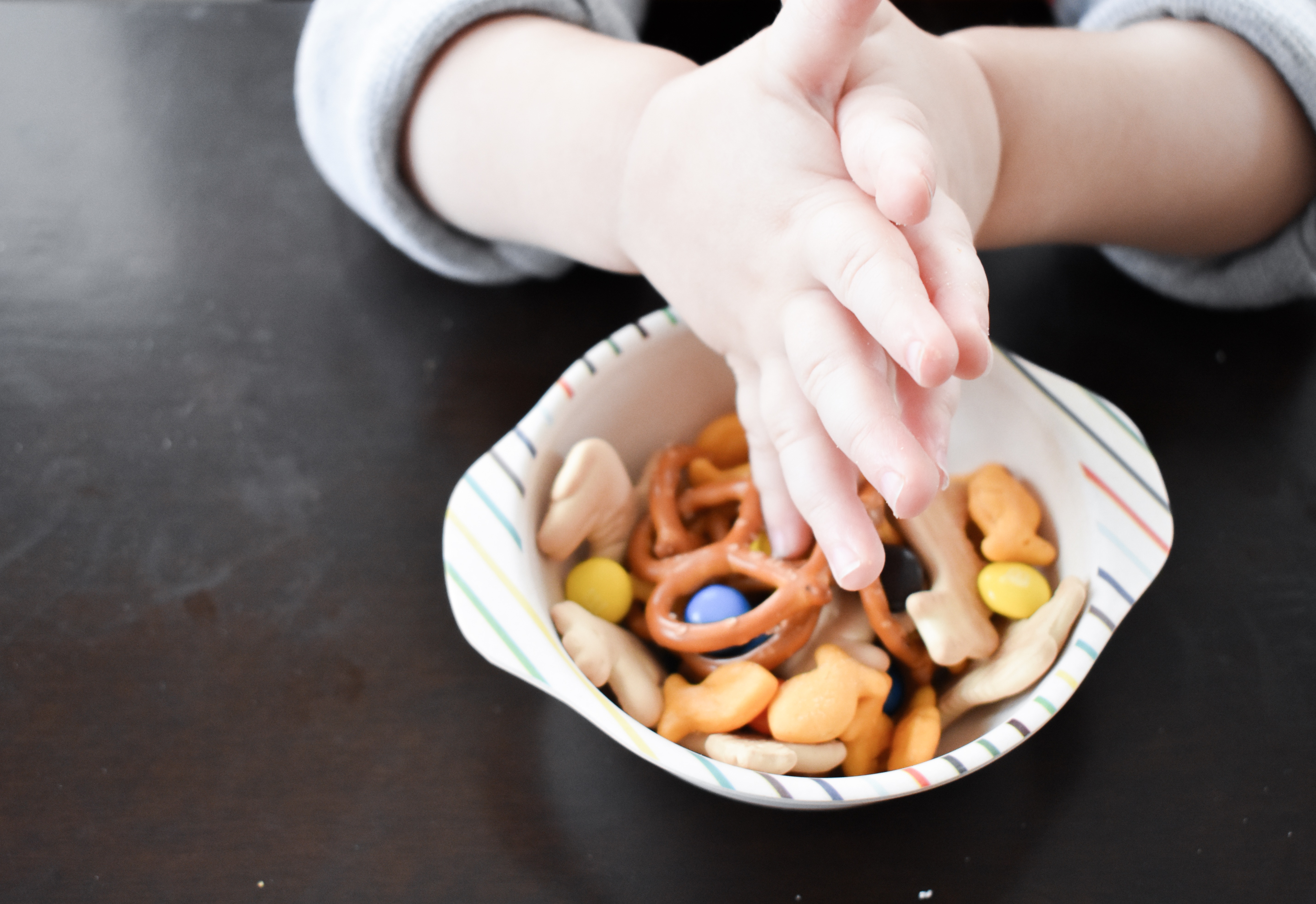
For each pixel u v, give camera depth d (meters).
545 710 0.44
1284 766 0.43
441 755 0.43
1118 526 0.42
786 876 0.42
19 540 0.46
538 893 0.42
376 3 0.48
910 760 0.41
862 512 0.40
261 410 0.49
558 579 0.44
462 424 0.48
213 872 0.42
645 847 0.42
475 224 0.49
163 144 0.54
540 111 0.46
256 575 0.46
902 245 0.38
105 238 0.52
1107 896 0.41
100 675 0.44
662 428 0.46
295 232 0.52
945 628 0.42
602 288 0.51
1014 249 0.51
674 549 0.44
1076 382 0.49
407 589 0.46
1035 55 0.47
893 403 0.38
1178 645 0.44
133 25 0.56
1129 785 0.43
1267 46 0.48
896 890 0.42
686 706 0.42
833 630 0.43
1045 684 0.40
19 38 0.56
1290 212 0.49
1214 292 0.49
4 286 0.51
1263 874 0.42
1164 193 0.48
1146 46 0.48
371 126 0.47
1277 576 0.45
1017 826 0.42
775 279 0.41
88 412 0.49
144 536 0.47
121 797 0.43
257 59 0.56
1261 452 0.47
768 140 0.41
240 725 0.44
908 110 0.40
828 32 0.40
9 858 0.42
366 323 0.50
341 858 0.42
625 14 0.52
